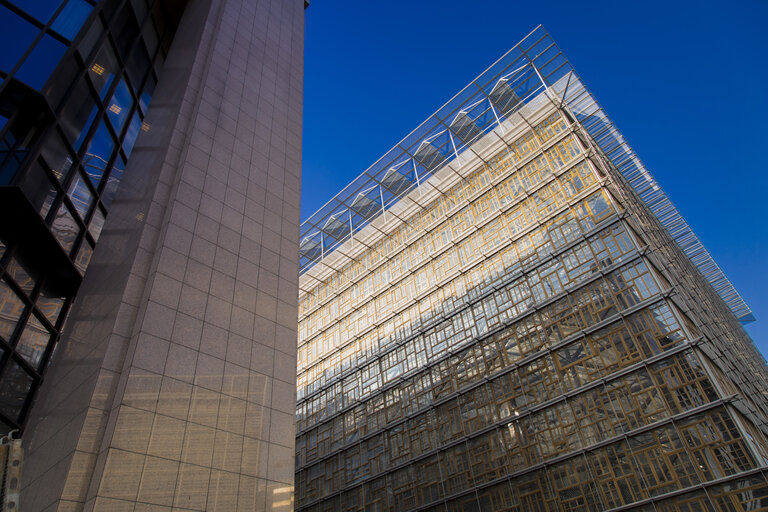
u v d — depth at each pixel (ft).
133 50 72.74
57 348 50.88
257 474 45.62
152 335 44.96
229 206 60.08
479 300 116.98
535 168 121.60
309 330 158.30
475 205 130.82
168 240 51.13
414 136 137.49
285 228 65.98
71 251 56.59
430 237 137.80
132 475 37.99
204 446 43.29
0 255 47.78
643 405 83.56
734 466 71.72
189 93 65.98
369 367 134.10
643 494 77.05
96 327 47.24
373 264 148.36
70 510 35.32
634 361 87.71
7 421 45.85
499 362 106.11
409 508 104.99
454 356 115.24
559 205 112.37
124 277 48.49
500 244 118.73
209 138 63.16
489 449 98.37
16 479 26.53
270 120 75.41
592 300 98.17
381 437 119.85
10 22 51.34
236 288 54.85
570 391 92.22
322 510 121.70
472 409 105.50
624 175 141.38
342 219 158.61
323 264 159.63
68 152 55.93
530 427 94.63
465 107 131.75
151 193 55.26
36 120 51.60
